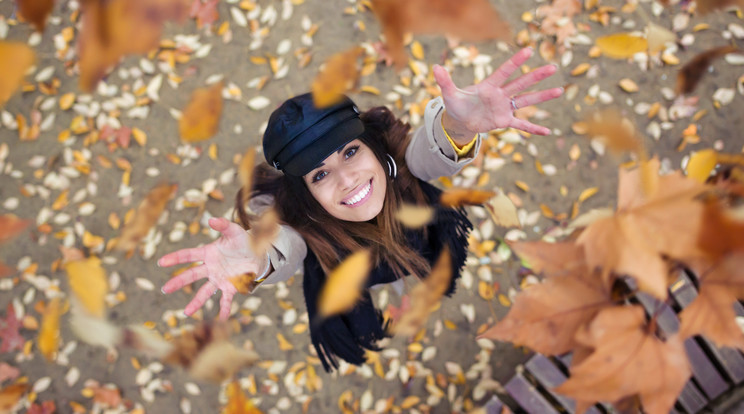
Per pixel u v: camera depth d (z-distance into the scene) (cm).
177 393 258
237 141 271
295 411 251
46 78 277
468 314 249
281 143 126
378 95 267
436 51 268
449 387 245
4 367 259
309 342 255
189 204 266
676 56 260
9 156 276
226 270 115
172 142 274
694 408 150
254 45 279
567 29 266
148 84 278
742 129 252
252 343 255
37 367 260
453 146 137
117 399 258
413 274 156
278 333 255
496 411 164
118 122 276
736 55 254
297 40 278
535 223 254
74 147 276
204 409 256
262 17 281
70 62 278
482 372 245
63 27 279
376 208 142
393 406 247
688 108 256
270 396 252
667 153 255
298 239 148
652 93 260
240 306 257
